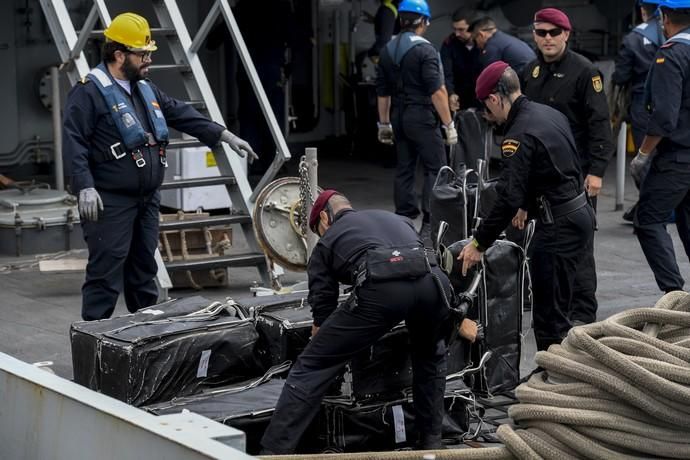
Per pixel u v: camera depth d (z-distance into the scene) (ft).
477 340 27.84
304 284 33.68
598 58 69.26
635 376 19.07
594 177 33.01
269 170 38.75
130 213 30.89
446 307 23.09
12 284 39.11
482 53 48.06
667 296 21.35
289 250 35.06
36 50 55.06
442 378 24.03
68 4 56.08
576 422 19.40
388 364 24.45
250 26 56.39
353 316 22.39
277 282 36.17
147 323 24.97
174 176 45.96
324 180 58.18
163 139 31.09
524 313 35.22
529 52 47.44
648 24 44.32
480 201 33.32
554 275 28.12
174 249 38.65
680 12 33.27
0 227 42.93
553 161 27.09
